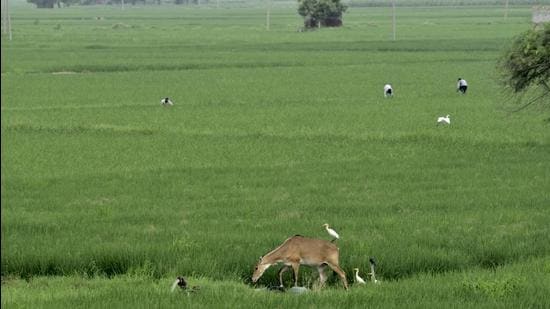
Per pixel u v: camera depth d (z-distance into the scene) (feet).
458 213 308.40
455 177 379.55
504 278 215.31
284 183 369.71
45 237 268.21
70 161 423.64
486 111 590.14
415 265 240.53
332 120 554.05
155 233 276.62
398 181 371.76
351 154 442.09
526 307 192.95
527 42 395.55
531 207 319.27
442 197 337.11
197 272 234.99
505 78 420.36
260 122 548.72
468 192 346.33
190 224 291.79
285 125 533.96
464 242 261.44
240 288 213.05
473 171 392.88
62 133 513.04
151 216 305.32
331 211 313.94
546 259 240.94
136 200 334.65
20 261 239.91
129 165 413.80
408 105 630.74
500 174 385.29
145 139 490.49
